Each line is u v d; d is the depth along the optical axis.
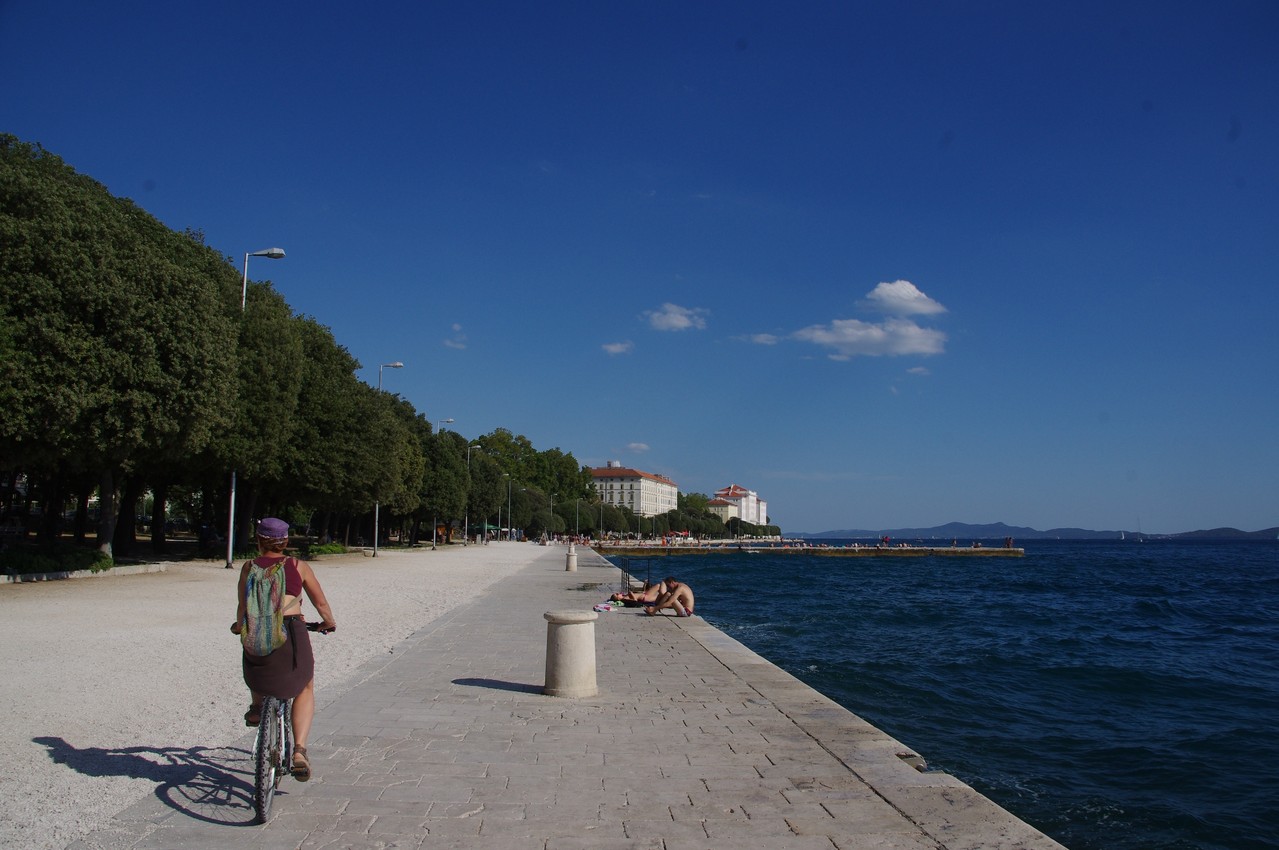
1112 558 140.25
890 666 21.42
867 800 6.81
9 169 25.47
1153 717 16.55
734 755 8.14
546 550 94.31
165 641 14.73
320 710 9.96
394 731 8.97
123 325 25.92
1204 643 29.39
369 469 48.41
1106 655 25.44
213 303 29.28
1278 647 28.59
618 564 60.03
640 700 10.80
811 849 5.76
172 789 6.82
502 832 6.01
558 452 174.38
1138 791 11.66
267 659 6.18
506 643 16.00
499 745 8.44
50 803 6.39
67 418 24.39
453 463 84.25
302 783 7.07
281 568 6.33
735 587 55.06
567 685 10.93
